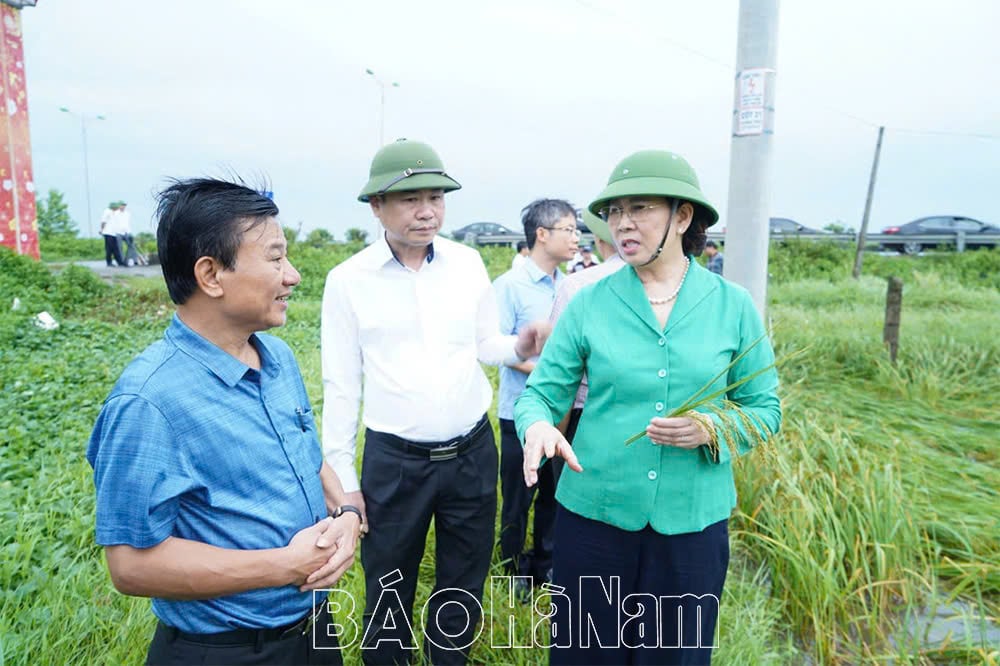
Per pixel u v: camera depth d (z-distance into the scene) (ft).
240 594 5.15
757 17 13.55
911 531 10.87
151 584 4.70
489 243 92.38
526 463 6.24
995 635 9.50
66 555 10.59
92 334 29.07
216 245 4.90
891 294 22.95
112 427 4.66
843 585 10.30
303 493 5.53
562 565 7.16
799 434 13.91
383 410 8.28
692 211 6.74
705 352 6.57
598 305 6.96
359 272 8.23
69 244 73.10
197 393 4.93
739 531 11.21
